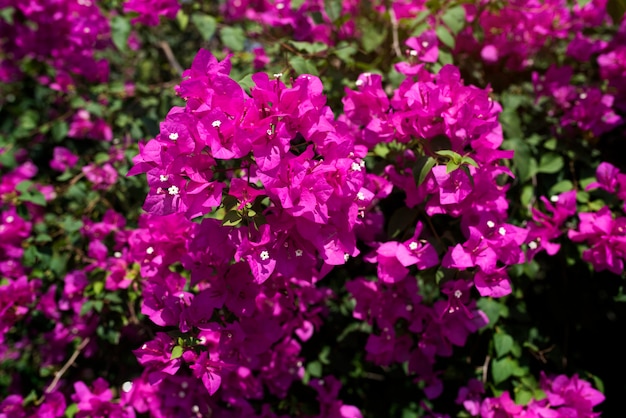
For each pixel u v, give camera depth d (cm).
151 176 44
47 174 94
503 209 52
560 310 68
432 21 68
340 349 71
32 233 76
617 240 55
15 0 83
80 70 88
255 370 65
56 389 78
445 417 63
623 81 70
